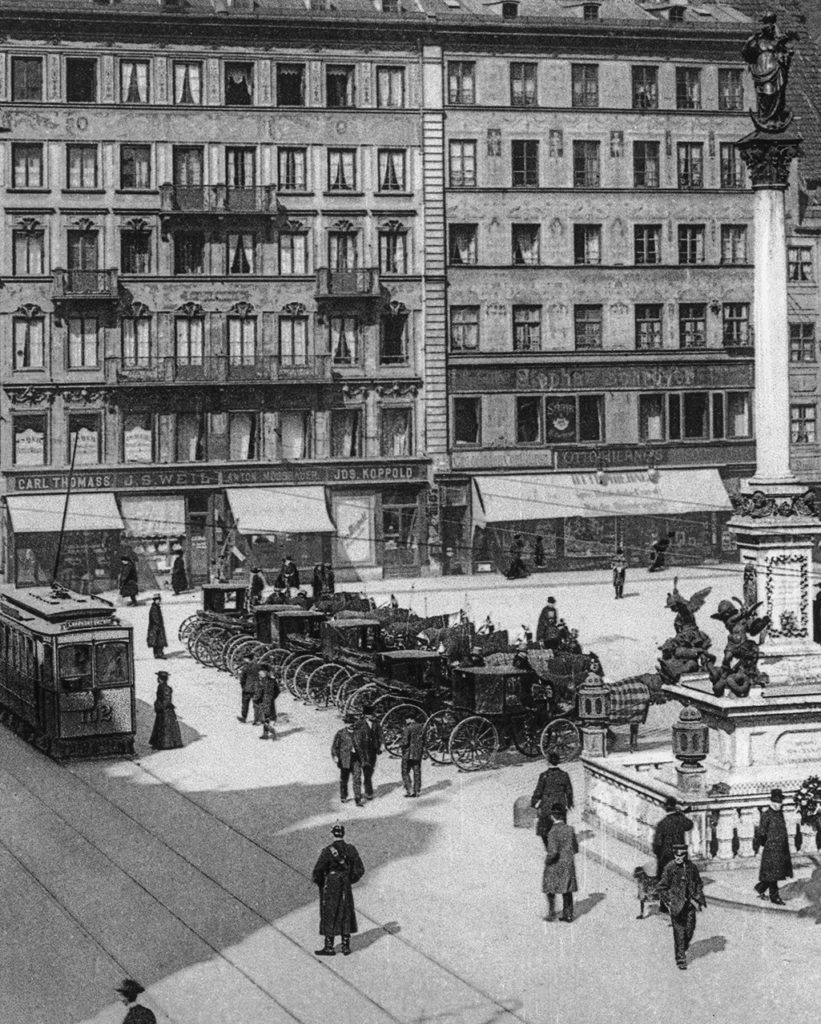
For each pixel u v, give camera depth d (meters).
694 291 71.06
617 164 70.31
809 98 80.00
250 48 66.44
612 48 69.94
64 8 64.12
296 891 24.20
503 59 68.88
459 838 27.19
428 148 68.12
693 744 25.39
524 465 69.25
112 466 65.19
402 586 63.81
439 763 33.00
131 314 65.50
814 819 25.16
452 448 68.88
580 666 33.59
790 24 83.81
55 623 34.44
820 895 23.28
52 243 65.00
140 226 65.56
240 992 20.00
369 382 67.88
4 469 64.44
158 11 64.94
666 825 22.70
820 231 73.25
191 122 66.00
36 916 23.08
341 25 66.69
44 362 64.94
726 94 71.50
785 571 27.42
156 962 21.14
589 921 22.70
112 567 64.94
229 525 66.31
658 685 33.81
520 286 69.38
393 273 68.06
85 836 27.50
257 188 66.25
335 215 67.38
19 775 32.44
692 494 70.12
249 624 44.53
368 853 26.28
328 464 67.25
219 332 66.38
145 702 40.16
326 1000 19.69
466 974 20.56
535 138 69.38
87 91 65.31
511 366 69.19
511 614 53.78
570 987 20.03
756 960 21.02
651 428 70.88
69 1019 19.11
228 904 23.58
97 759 33.88
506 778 31.81
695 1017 19.03
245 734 36.22
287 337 67.25
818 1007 19.33
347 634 38.97
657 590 61.00
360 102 67.56
